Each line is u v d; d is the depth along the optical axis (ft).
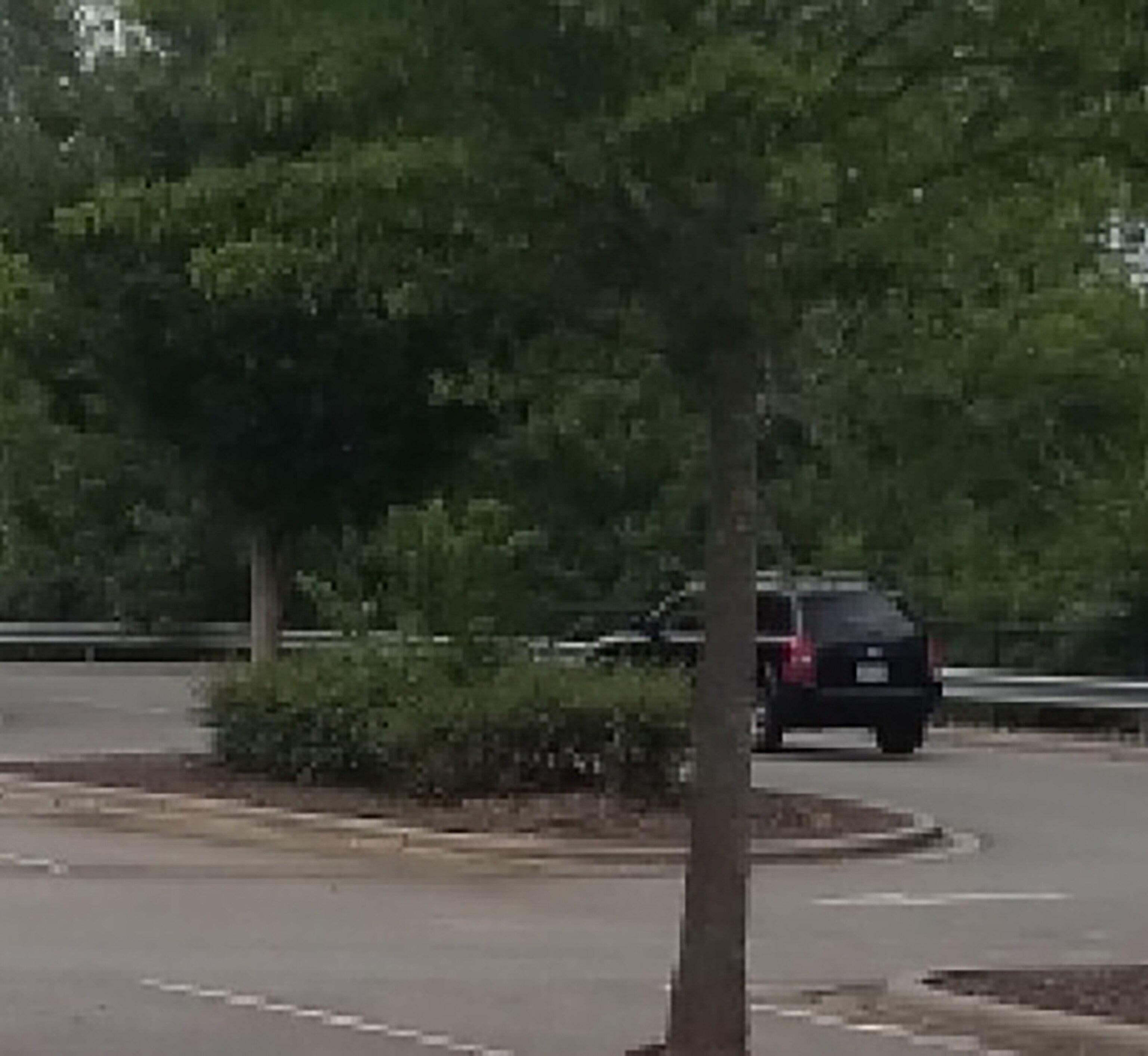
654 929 49.06
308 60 29.30
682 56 26.99
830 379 33.94
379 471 77.97
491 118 29.17
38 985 41.57
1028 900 55.16
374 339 74.49
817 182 28.76
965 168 30.89
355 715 66.03
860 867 60.64
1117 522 69.10
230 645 153.99
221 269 32.40
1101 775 87.92
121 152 75.51
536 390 36.58
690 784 58.34
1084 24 28.96
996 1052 37.22
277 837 61.82
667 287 30.17
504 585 69.51
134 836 62.80
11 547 155.12
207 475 80.33
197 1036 37.17
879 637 94.79
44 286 77.25
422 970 43.75
